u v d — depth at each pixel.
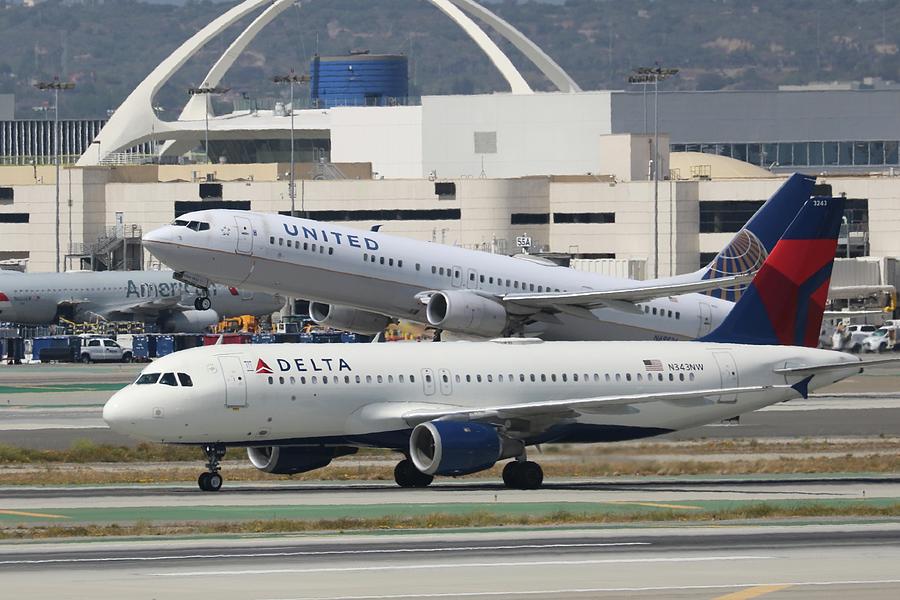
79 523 167.50
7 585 129.62
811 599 124.62
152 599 123.81
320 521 166.75
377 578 133.38
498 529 164.50
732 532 162.88
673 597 125.25
